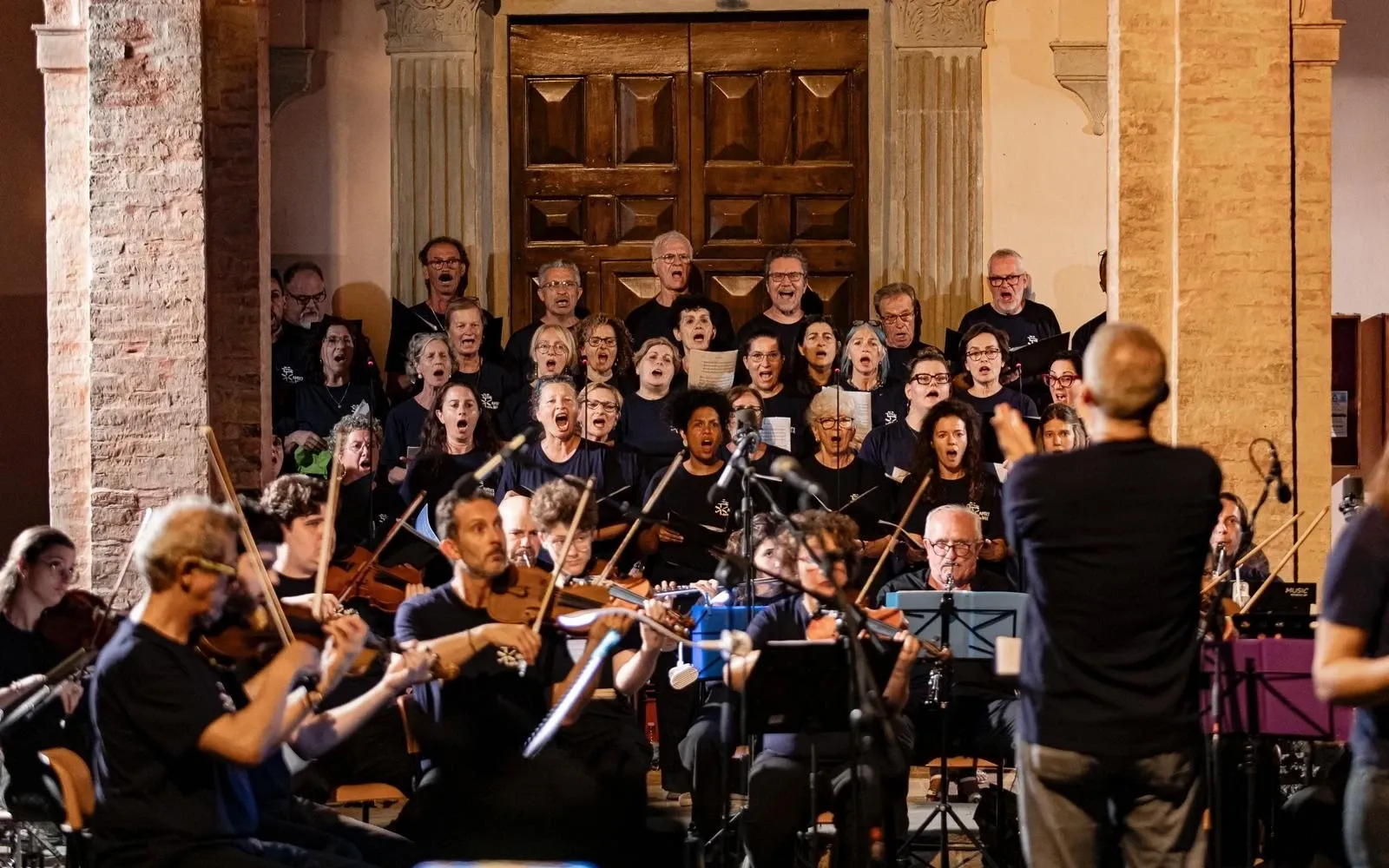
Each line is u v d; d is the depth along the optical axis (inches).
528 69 342.3
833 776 191.9
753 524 225.0
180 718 142.3
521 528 219.6
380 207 339.3
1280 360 248.2
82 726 198.1
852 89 340.5
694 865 192.4
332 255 339.0
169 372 257.3
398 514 274.1
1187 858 131.5
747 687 171.6
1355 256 340.5
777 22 340.8
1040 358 300.4
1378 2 339.9
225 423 263.6
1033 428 283.1
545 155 343.6
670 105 343.0
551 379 269.1
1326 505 276.2
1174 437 249.4
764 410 286.5
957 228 336.5
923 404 282.8
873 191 338.3
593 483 205.3
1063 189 336.8
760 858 186.2
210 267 263.6
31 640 198.4
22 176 333.7
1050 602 131.0
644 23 341.7
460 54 335.9
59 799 177.3
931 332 337.1
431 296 322.7
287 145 338.3
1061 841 132.0
